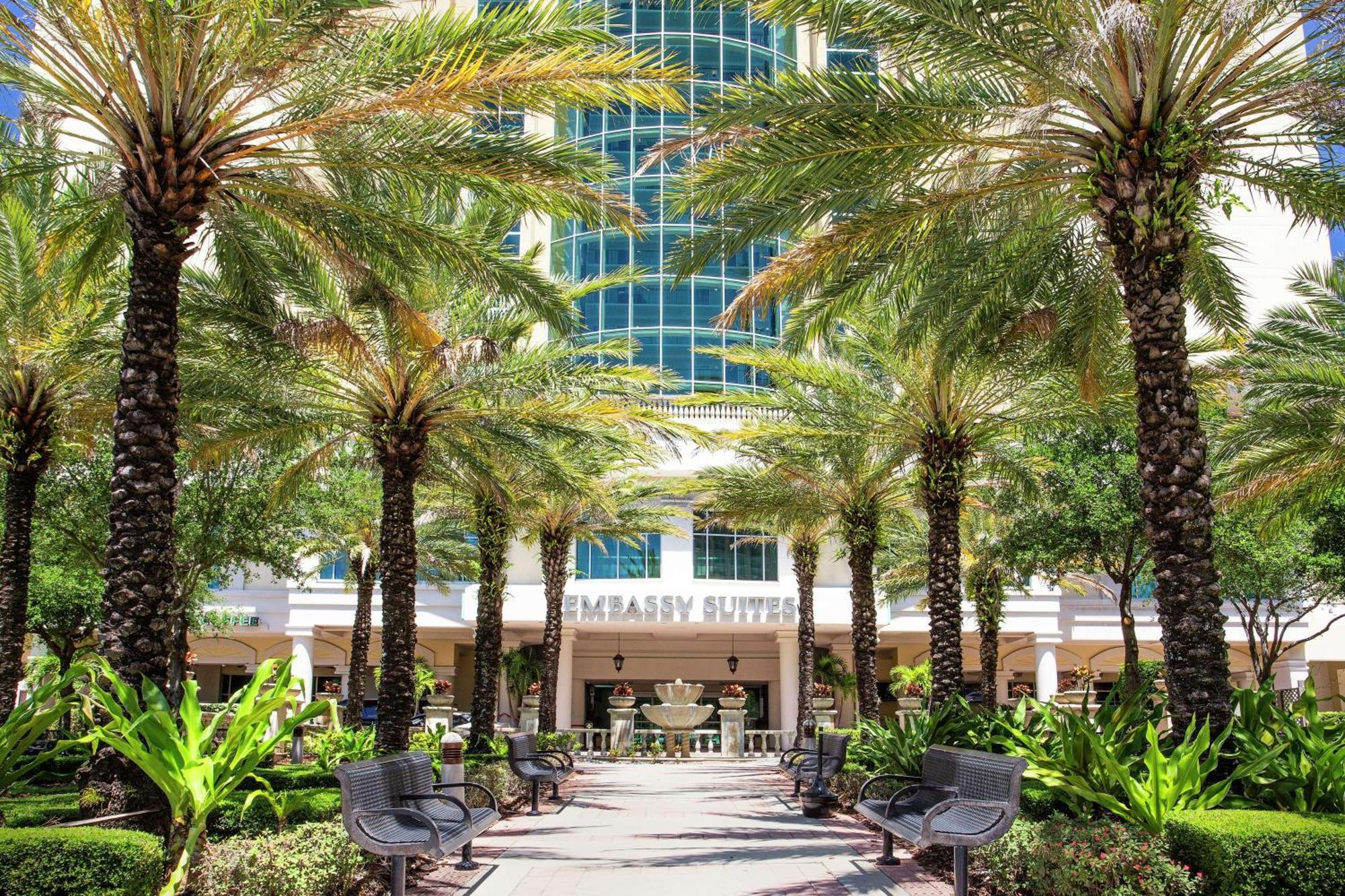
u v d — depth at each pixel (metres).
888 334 16.30
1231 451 17.34
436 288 15.17
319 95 10.12
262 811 8.88
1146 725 7.80
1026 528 22.73
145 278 9.16
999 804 7.22
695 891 8.48
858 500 22.19
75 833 5.80
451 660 43.41
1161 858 6.40
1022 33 9.69
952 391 16.23
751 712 43.00
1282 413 16.36
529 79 9.70
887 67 10.78
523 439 16.28
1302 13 9.90
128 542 8.69
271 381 14.50
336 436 17.28
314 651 42.88
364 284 12.23
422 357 14.14
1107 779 8.10
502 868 9.67
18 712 7.73
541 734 24.28
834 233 11.16
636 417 16.47
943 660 15.94
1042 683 37.97
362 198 11.82
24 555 14.62
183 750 6.81
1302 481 17.56
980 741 11.78
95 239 11.70
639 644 43.38
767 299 11.70
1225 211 10.40
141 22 8.74
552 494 25.03
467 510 25.50
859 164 10.48
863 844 11.12
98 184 10.45
